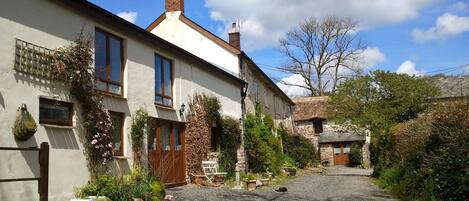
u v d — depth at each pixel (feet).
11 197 30.60
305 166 110.11
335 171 107.96
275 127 102.73
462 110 40.40
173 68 55.57
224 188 54.34
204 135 60.90
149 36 48.60
